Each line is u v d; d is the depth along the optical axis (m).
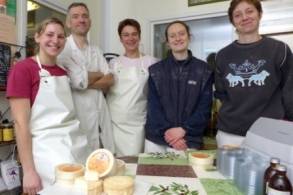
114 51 2.31
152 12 2.42
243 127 1.23
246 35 1.26
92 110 1.53
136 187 0.71
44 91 1.06
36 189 0.98
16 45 1.59
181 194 0.68
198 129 1.39
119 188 0.65
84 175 0.71
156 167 0.91
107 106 1.71
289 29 1.87
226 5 2.10
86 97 1.50
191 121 1.38
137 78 1.66
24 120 1.01
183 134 1.35
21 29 1.64
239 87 1.24
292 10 1.86
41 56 1.12
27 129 1.02
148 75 1.67
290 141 0.68
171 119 1.45
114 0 2.28
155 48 2.46
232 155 0.83
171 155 1.09
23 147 1.00
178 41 1.48
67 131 1.07
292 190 0.60
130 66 1.75
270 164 0.65
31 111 1.05
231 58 1.29
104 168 0.74
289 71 1.20
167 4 2.35
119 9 2.30
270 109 1.21
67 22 1.55
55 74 1.14
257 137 0.83
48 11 1.89
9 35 1.54
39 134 1.04
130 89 1.66
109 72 1.63
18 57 1.59
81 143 1.13
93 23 2.34
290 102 1.21
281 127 0.76
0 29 1.48
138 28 1.78
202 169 0.90
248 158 0.79
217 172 0.87
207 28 2.24
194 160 0.92
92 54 1.61
